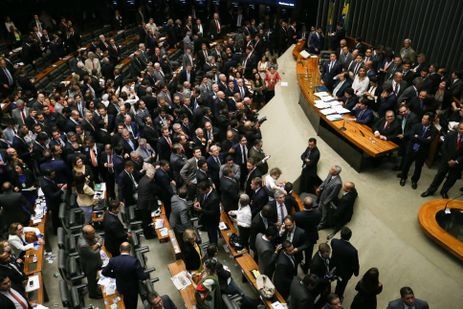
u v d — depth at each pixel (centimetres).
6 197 782
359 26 1683
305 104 1204
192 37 1836
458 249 685
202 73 1581
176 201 745
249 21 2169
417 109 953
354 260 646
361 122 977
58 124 1047
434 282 687
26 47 1534
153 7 2270
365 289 591
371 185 900
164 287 774
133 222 843
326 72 1270
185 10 2319
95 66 1522
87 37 1973
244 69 1577
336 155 992
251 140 1019
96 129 1042
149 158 984
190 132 1080
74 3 2180
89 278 700
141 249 759
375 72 1198
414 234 767
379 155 850
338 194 867
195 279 658
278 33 1897
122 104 1102
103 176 977
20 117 1098
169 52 1853
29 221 823
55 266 815
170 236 773
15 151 888
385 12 1534
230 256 843
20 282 639
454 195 868
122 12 2273
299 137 1085
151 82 1366
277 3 2134
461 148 791
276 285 649
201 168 876
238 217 765
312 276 573
